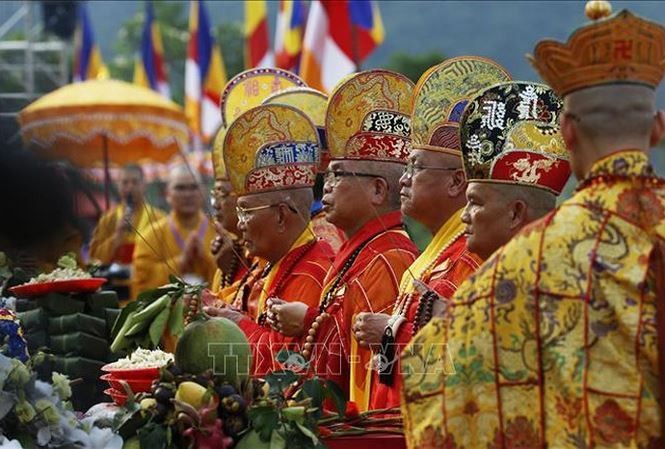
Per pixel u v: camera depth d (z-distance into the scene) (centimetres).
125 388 703
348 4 1697
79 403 930
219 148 1109
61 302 948
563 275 561
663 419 553
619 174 570
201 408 661
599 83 575
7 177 1255
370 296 867
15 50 2495
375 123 902
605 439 548
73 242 1291
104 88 1988
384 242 888
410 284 810
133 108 1962
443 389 579
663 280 559
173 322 743
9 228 1241
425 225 837
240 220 971
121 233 1619
